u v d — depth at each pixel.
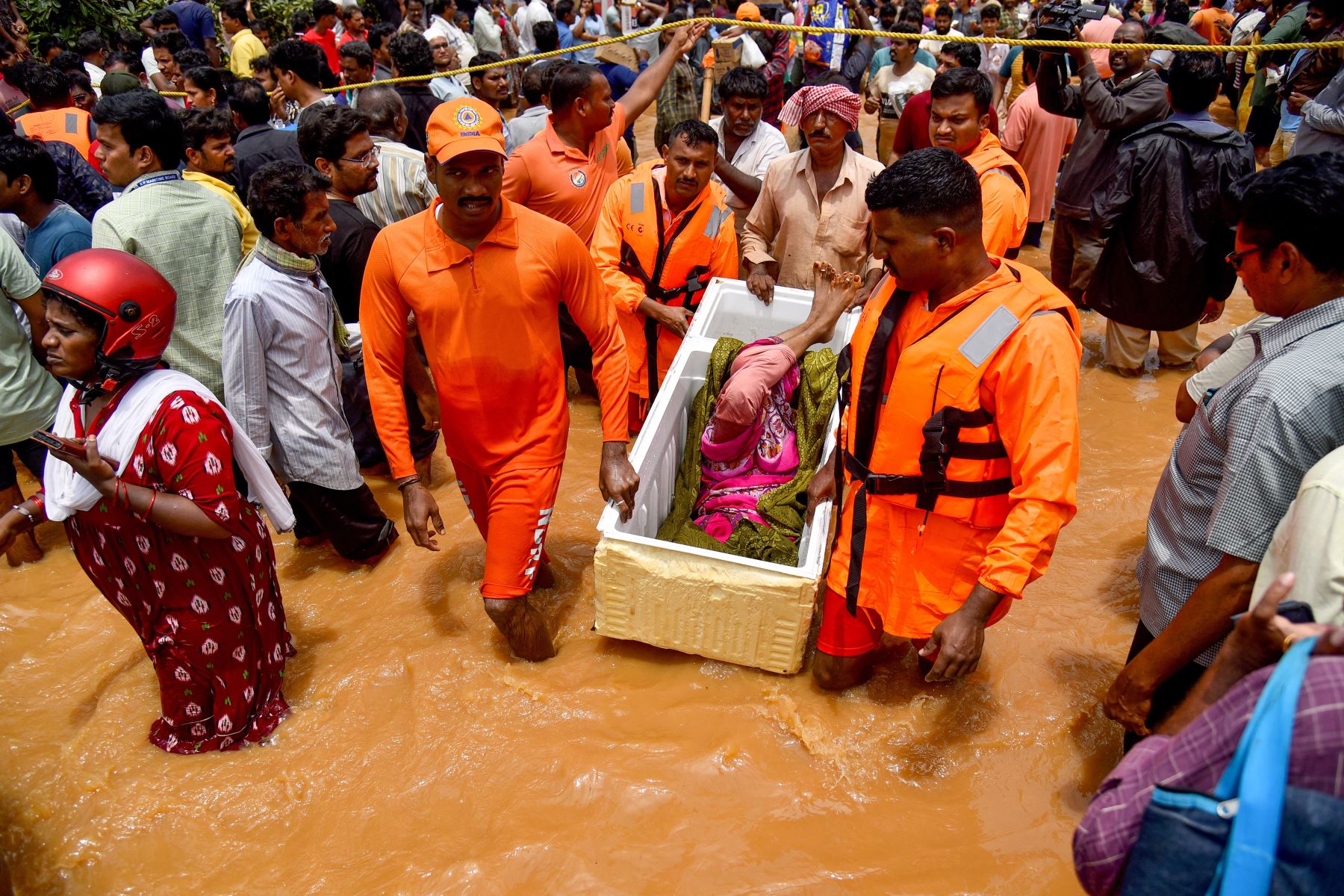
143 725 3.11
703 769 2.80
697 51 9.92
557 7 12.32
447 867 2.52
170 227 3.78
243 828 2.74
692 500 3.76
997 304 2.46
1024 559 2.39
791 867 2.51
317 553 4.14
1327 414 1.93
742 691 3.11
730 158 5.40
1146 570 2.59
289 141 5.46
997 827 2.65
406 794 2.81
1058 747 2.90
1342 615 1.66
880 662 3.21
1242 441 2.02
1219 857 1.18
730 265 4.61
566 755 2.86
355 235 4.16
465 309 2.93
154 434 2.59
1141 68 5.46
